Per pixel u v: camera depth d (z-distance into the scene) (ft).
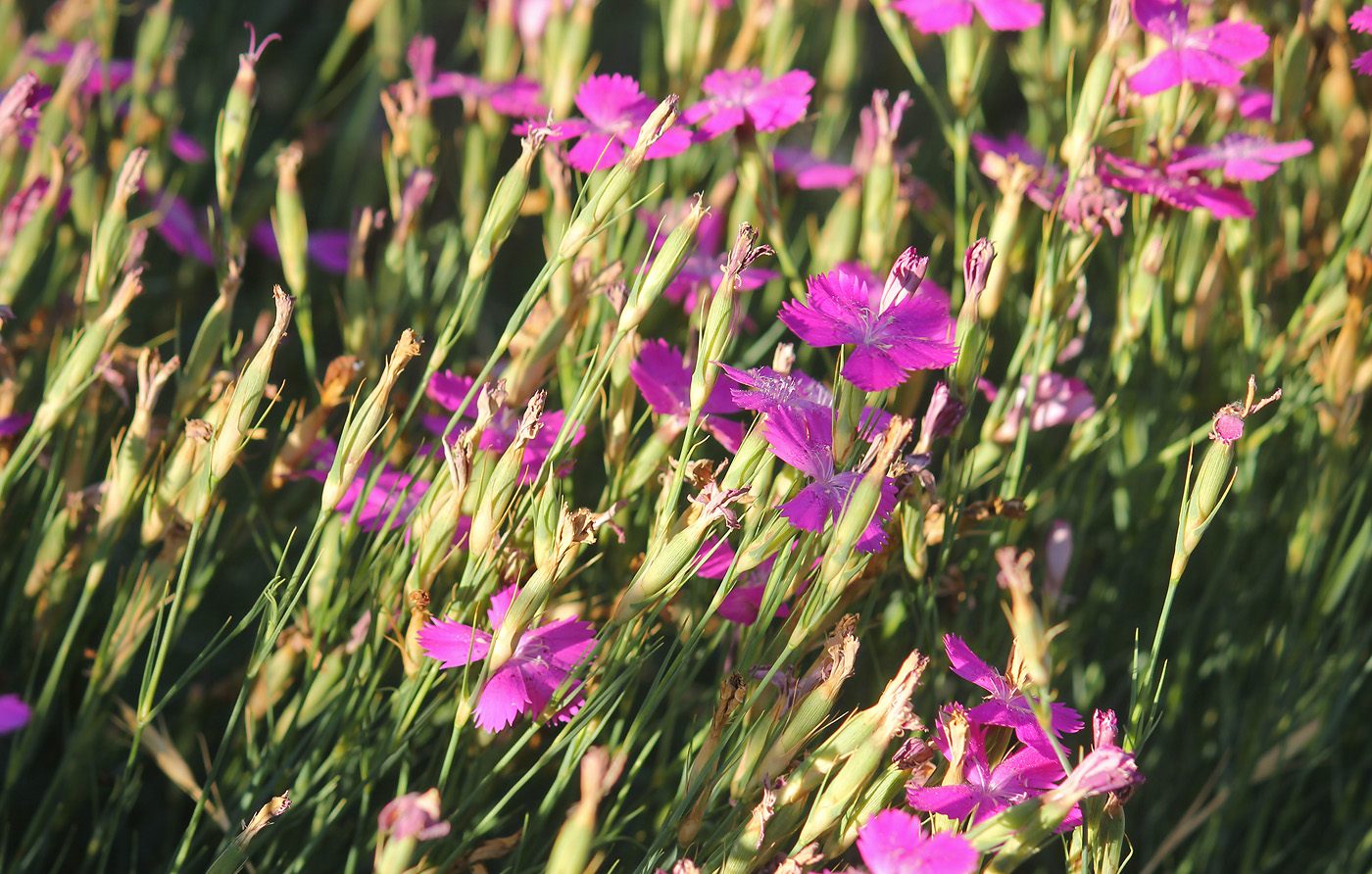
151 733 3.88
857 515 3.68
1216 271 4.03
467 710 3.71
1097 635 4.10
